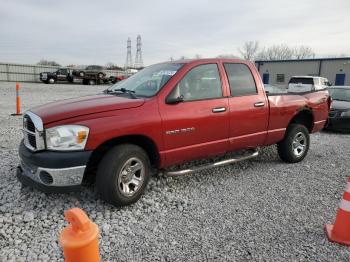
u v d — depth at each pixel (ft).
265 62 131.34
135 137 12.69
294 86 69.82
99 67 139.23
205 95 14.51
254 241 10.36
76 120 11.32
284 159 18.83
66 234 5.27
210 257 9.46
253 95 16.31
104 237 10.44
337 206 13.14
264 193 14.34
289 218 11.97
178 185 14.97
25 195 13.01
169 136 13.14
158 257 9.43
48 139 11.19
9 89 82.48
